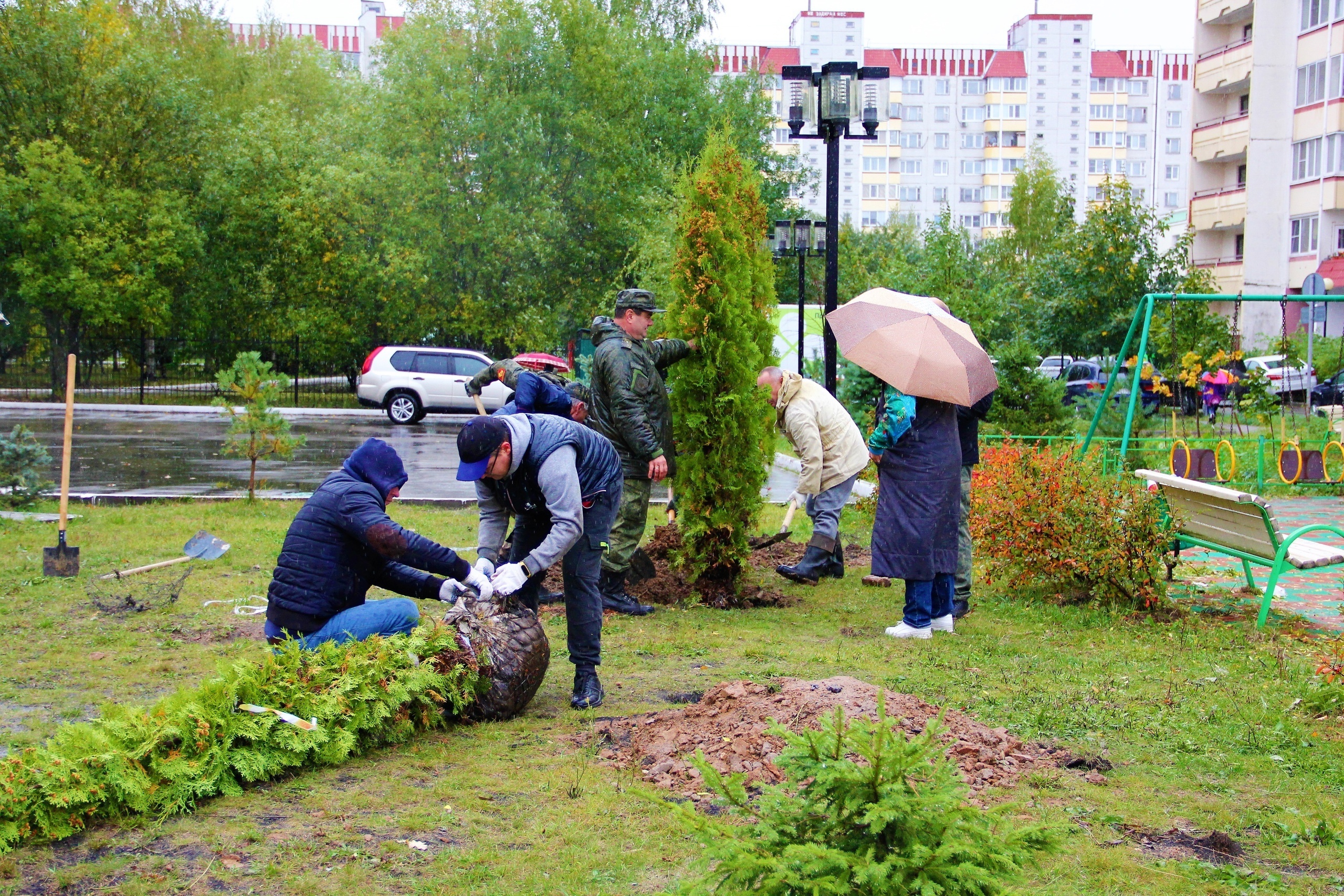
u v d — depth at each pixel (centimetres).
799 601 788
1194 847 366
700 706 488
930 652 625
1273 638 672
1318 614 764
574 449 498
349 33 8681
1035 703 522
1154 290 2686
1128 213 2666
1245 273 4084
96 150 3067
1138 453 1543
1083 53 9925
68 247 2877
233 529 1041
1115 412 1769
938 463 655
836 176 1127
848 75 1102
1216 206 4294
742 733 438
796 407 807
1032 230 5272
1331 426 1816
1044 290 2752
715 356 748
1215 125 4297
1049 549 764
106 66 3134
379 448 496
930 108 9712
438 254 3077
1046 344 2733
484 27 3169
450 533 1043
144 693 527
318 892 322
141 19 3653
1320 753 461
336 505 482
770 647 637
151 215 3028
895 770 245
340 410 2825
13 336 3325
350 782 412
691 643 644
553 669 588
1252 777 434
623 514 723
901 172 9731
